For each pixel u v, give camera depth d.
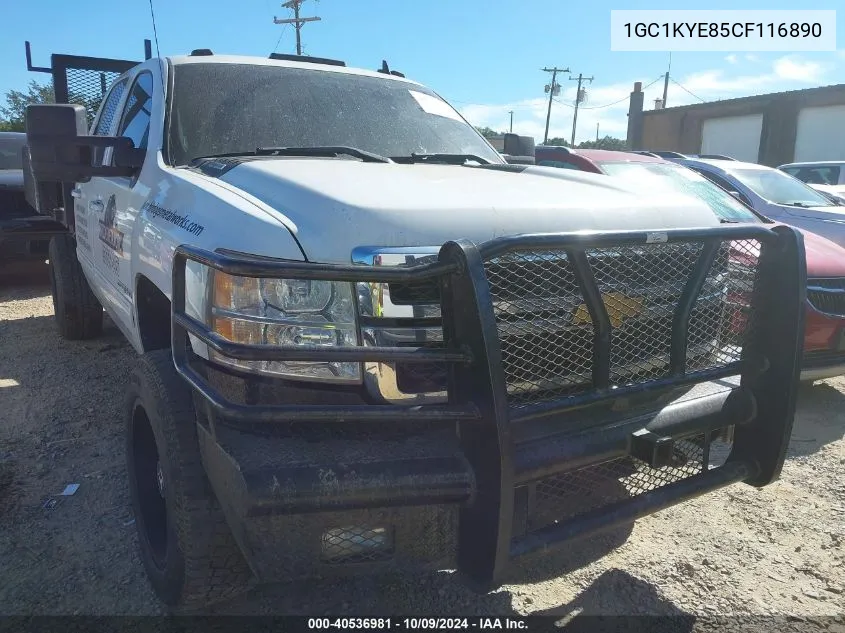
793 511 3.68
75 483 3.74
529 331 2.23
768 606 2.91
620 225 2.57
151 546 2.86
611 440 2.28
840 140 23.70
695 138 29.03
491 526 2.04
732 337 2.68
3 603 2.79
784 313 2.56
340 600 2.86
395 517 2.10
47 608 2.77
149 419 2.63
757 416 2.67
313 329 2.22
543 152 7.60
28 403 4.84
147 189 3.37
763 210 8.05
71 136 3.31
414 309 2.21
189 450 2.45
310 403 2.23
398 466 2.04
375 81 4.34
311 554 2.09
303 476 1.97
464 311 2.03
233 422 2.25
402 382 2.21
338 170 2.89
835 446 4.50
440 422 2.25
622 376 2.42
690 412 2.49
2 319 7.21
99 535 3.28
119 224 3.73
